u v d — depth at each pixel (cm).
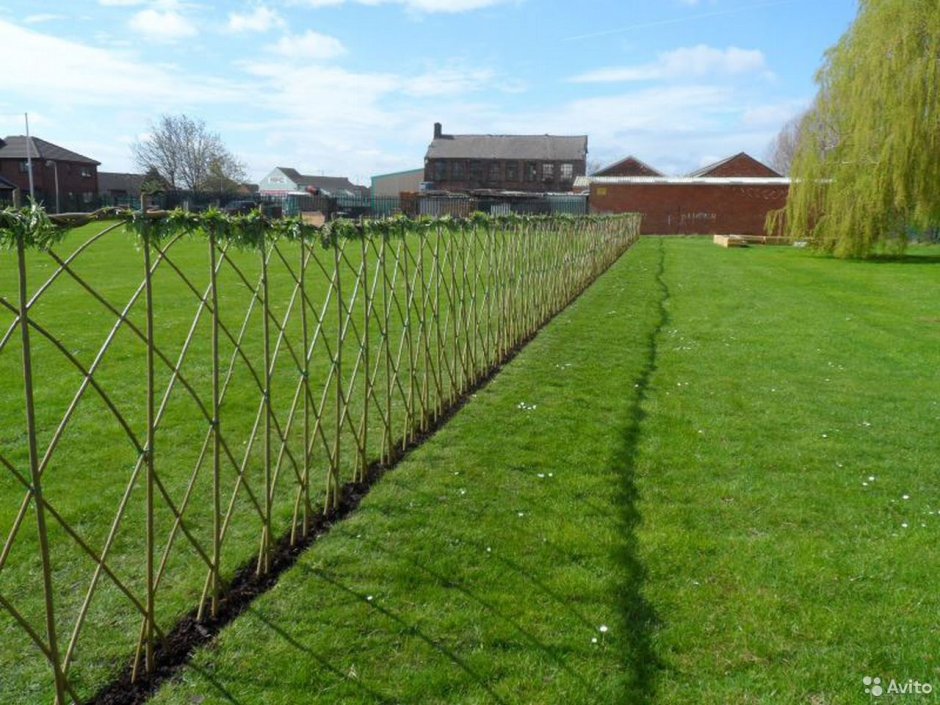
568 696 308
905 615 371
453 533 444
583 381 812
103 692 303
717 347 1029
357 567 402
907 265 2275
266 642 337
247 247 374
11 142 5538
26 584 375
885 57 2220
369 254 1812
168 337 966
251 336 992
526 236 1046
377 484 514
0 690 301
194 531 438
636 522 466
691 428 659
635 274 1961
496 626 352
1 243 242
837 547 440
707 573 407
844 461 588
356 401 701
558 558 418
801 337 1120
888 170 2255
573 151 6956
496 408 696
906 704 309
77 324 1034
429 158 7019
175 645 333
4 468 515
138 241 310
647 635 350
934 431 674
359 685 311
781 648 343
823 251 2598
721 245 3191
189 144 6819
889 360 977
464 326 756
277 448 575
